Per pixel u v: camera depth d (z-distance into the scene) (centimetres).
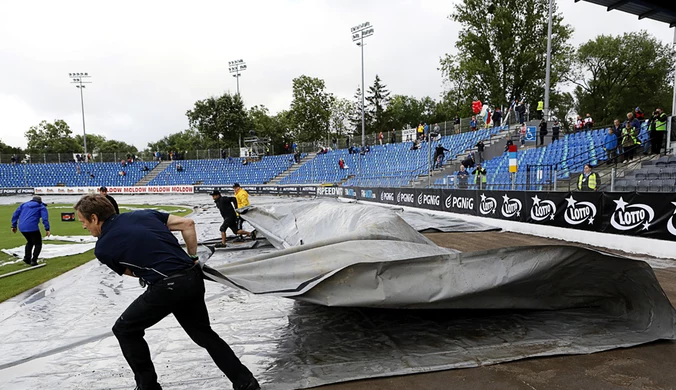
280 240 799
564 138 1781
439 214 1506
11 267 796
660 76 4462
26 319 492
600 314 429
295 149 4109
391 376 319
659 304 378
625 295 410
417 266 369
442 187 1600
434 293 365
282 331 427
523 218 1080
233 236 1107
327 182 3111
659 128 1230
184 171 4484
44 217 826
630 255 756
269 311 499
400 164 2639
